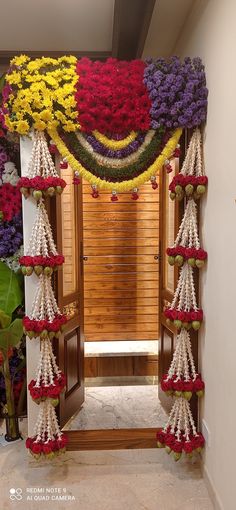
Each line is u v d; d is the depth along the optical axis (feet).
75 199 8.66
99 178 6.57
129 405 9.13
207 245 6.38
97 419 8.42
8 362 7.74
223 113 5.50
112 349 10.89
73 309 8.53
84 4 6.77
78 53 8.66
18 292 7.74
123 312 11.87
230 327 5.35
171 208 8.27
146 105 6.35
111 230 11.67
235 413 5.22
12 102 6.29
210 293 6.25
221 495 5.80
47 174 6.52
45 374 6.66
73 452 7.37
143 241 11.75
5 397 8.52
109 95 6.24
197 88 6.25
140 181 6.61
